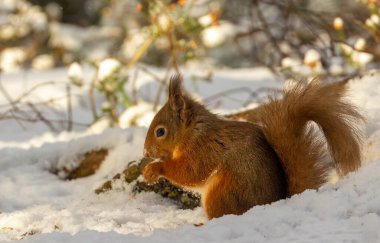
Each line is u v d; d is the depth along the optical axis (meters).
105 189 9.39
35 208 9.10
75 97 16.55
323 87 7.37
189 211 8.33
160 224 7.81
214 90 16.80
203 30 15.39
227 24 22.34
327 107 7.19
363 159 8.27
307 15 17.38
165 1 14.57
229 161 7.55
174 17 15.27
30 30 24.62
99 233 6.51
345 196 6.64
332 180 7.96
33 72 20.52
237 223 6.50
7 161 10.95
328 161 7.41
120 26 25.06
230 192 7.45
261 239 6.11
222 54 24.55
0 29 24.03
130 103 13.25
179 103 7.91
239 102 15.42
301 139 7.43
